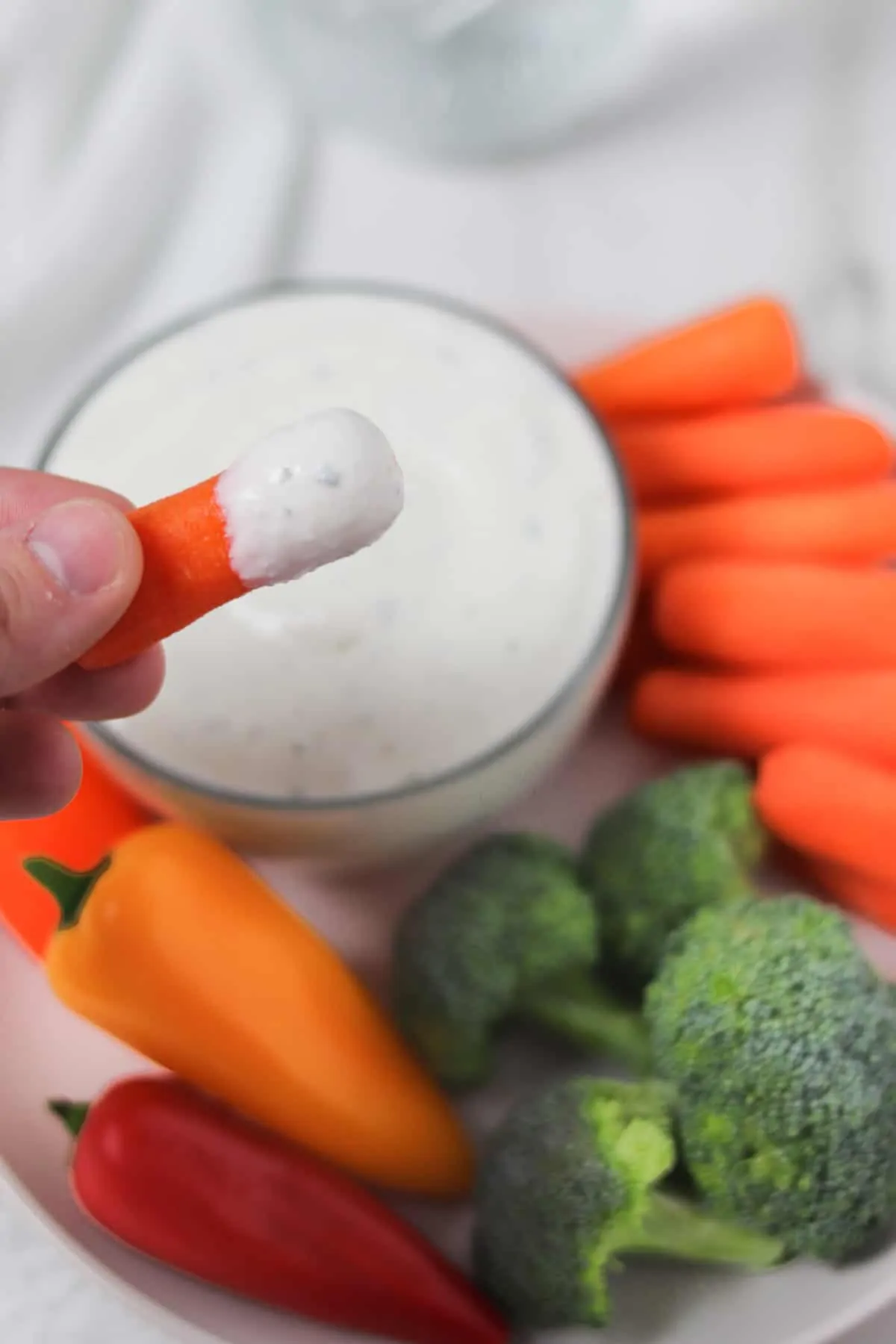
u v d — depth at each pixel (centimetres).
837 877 39
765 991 35
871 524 40
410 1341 36
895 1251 35
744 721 40
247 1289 36
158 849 37
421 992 37
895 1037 35
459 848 40
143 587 29
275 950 37
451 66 47
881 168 46
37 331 45
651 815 39
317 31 47
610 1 47
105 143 46
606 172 46
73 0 47
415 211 46
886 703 39
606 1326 35
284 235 46
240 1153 36
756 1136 34
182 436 38
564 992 38
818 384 43
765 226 46
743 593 40
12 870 38
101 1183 35
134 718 36
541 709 36
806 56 46
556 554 37
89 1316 36
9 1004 38
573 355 45
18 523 31
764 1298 35
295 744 36
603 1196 35
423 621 36
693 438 42
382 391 38
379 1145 37
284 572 29
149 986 36
